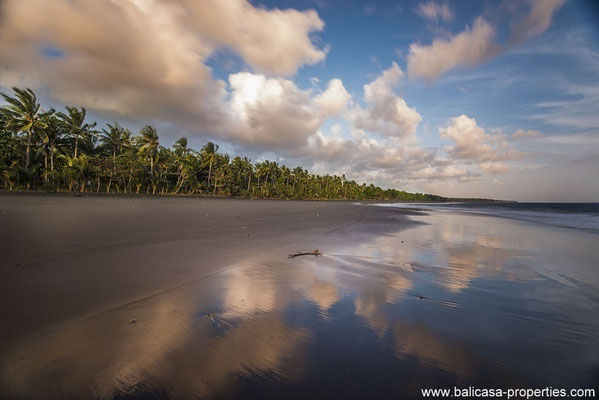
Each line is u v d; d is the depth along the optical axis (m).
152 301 3.83
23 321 3.07
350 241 9.81
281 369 2.52
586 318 3.81
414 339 3.14
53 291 3.93
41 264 5.09
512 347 3.02
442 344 3.04
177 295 4.09
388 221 18.95
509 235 12.72
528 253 8.41
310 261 6.62
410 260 7.20
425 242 10.22
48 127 39.12
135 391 2.18
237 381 2.34
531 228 16.03
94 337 2.86
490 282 5.43
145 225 10.78
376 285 5.05
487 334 3.30
